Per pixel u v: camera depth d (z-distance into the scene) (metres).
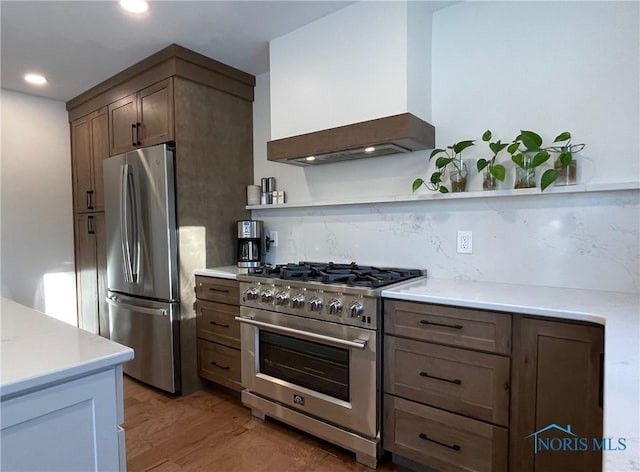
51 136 3.65
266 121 3.08
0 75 3.07
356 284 1.93
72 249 3.80
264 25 2.33
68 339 1.11
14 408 0.84
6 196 3.42
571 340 1.38
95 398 0.97
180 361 2.70
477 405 1.59
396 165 2.38
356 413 1.89
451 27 2.15
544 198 1.89
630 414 0.63
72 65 2.88
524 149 1.92
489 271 2.06
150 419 2.36
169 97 2.65
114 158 3.00
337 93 2.21
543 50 1.88
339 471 1.85
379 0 2.05
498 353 1.53
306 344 2.09
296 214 2.88
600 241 1.76
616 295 1.65
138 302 2.86
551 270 1.89
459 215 2.15
